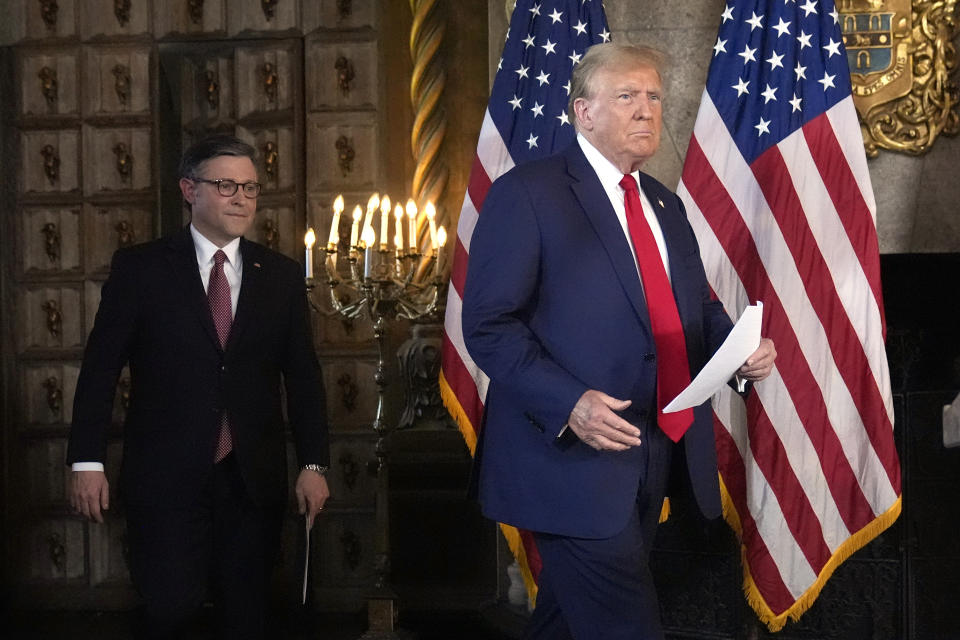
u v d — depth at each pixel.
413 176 5.62
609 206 2.73
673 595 4.43
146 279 3.53
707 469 2.80
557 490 2.61
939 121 4.55
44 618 5.47
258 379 3.58
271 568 3.62
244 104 5.70
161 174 5.75
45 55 5.78
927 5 4.56
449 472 5.37
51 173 5.76
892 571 4.28
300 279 3.78
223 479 3.50
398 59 5.63
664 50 4.62
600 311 2.64
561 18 4.48
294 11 5.66
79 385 3.51
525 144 4.42
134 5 5.74
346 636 5.01
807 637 4.35
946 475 4.30
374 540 5.55
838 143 4.14
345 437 5.58
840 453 4.02
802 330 4.05
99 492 3.46
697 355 2.81
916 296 4.40
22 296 5.77
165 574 3.38
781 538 4.04
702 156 4.20
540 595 2.91
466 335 2.66
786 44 4.22
